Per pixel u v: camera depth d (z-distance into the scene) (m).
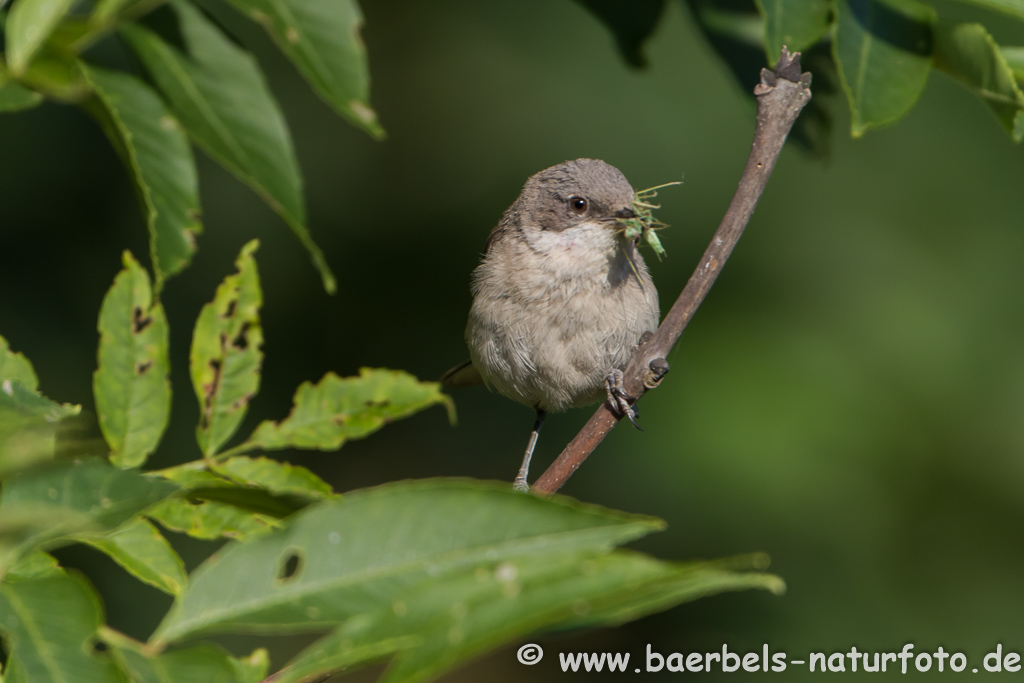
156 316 3.32
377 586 2.29
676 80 12.29
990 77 3.39
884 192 12.56
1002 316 12.15
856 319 12.10
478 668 13.26
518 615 2.09
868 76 3.44
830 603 11.43
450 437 13.19
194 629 2.25
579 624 2.24
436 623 2.13
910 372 11.91
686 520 11.62
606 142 12.23
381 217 12.69
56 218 10.98
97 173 11.17
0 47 3.02
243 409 3.43
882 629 11.35
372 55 12.88
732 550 11.52
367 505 2.37
